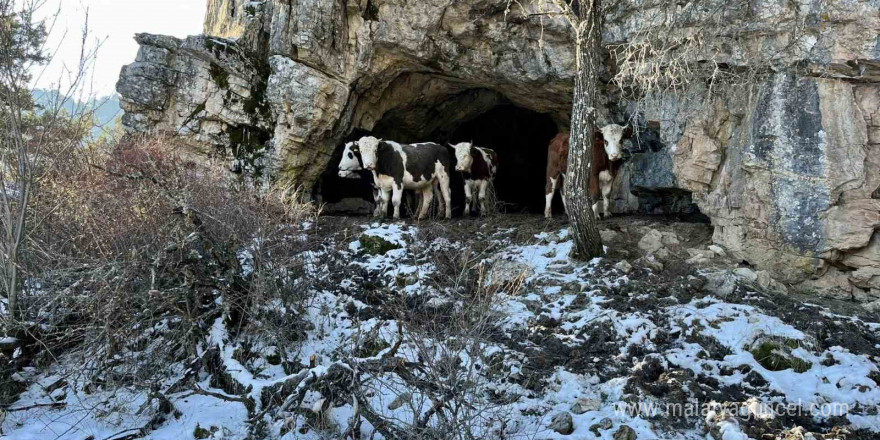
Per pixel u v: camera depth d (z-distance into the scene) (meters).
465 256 9.10
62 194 7.88
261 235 7.69
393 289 8.84
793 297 8.15
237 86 13.21
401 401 5.92
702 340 7.00
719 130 9.62
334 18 12.30
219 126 13.41
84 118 7.68
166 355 6.81
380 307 8.12
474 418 5.53
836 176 8.11
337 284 9.19
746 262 9.08
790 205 8.43
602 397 6.05
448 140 17.08
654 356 6.64
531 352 6.84
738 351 6.75
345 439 5.36
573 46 11.29
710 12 9.09
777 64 8.62
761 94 8.74
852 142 8.10
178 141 12.98
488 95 15.20
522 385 6.26
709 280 8.23
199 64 13.24
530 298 8.22
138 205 7.64
